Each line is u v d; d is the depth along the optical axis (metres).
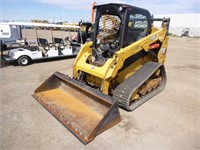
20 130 2.72
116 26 3.50
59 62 7.48
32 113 3.21
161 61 4.45
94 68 3.36
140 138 2.65
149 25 3.97
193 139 2.67
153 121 3.11
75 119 2.81
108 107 2.79
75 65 3.80
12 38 7.74
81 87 3.14
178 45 16.11
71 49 8.09
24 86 4.54
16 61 6.90
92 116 2.87
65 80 3.52
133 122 3.04
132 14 3.37
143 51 3.94
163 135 2.74
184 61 8.59
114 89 3.59
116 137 2.64
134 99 3.56
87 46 3.96
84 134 2.50
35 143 2.46
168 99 4.07
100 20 3.71
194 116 3.35
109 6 3.39
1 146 2.38
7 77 5.25
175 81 5.41
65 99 3.40
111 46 3.60
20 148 2.36
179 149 2.46
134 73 3.73
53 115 2.99
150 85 3.98
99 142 2.52
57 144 2.45
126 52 3.18
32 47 7.08
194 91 4.64
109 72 3.09
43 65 6.89
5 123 2.89
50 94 3.59
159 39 4.04
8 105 3.48
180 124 3.06
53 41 7.57
